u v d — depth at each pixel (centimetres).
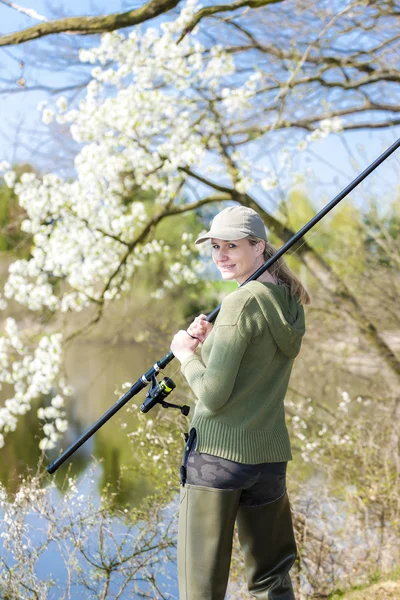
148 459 409
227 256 227
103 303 624
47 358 534
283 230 646
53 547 345
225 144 605
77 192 569
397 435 476
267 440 216
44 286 580
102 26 476
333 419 535
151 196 705
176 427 412
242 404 212
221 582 214
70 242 581
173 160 568
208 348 217
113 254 612
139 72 557
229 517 213
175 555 338
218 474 211
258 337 209
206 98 590
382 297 670
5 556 310
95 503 377
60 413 529
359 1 512
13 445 741
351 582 367
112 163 570
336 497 440
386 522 420
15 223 622
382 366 634
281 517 228
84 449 691
